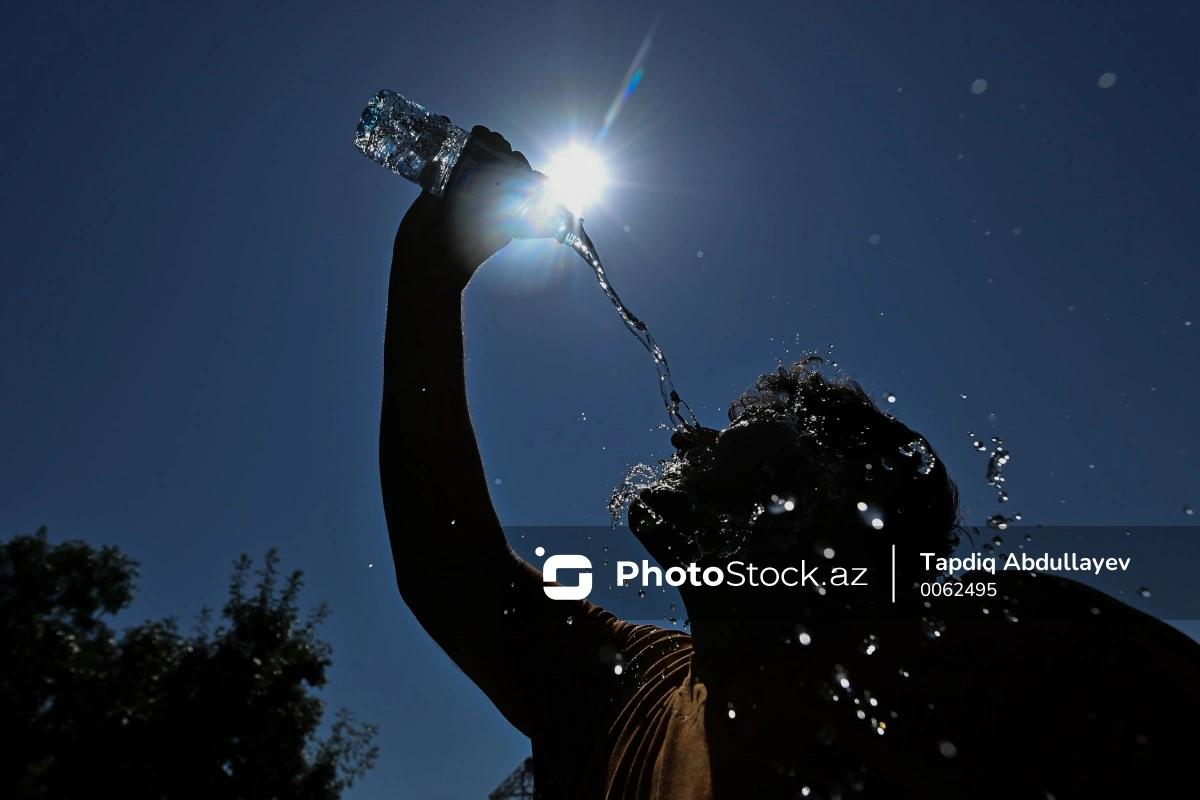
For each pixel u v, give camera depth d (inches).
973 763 33.2
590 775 43.8
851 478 49.0
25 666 503.5
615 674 48.4
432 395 60.4
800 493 47.9
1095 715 32.0
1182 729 30.9
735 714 39.4
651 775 39.8
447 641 54.7
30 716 488.1
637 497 51.3
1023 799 32.0
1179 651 33.4
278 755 516.7
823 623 42.7
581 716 47.9
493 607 54.6
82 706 499.8
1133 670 32.8
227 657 522.6
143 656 524.1
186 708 505.7
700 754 38.6
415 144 72.3
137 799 484.1
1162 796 30.1
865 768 34.8
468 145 64.9
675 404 66.6
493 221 65.2
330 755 540.4
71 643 517.3
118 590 547.5
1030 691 33.6
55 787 481.1
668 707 43.1
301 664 538.9
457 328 63.4
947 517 52.1
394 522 57.4
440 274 64.0
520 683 51.8
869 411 53.1
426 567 55.7
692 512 49.0
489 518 58.3
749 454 48.9
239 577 554.9
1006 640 35.7
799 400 53.6
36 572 529.0
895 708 35.7
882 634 39.6
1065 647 34.4
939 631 37.8
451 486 57.8
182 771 493.0
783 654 41.8
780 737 37.2
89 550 546.3
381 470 59.4
